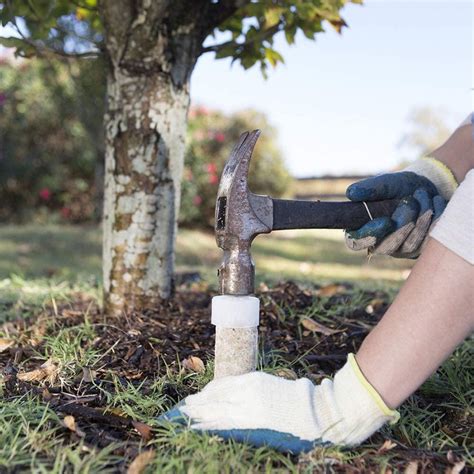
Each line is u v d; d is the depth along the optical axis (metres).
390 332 1.29
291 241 8.90
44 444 1.31
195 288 3.19
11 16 2.20
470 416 1.64
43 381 1.72
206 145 8.95
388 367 1.28
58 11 2.41
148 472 1.23
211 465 1.21
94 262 5.92
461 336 1.26
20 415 1.41
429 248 1.28
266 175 9.41
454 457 1.36
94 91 6.66
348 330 2.18
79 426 1.43
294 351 1.98
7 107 8.87
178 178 2.31
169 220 2.29
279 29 2.42
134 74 2.20
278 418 1.34
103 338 2.02
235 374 1.43
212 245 7.73
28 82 8.95
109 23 2.17
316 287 3.27
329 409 1.34
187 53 2.27
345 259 7.60
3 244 6.39
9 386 1.65
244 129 9.20
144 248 2.24
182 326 2.11
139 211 2.23
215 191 8.80
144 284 2.26
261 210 1.41
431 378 1.80
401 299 1.29
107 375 1.75
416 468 1.29
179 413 1.42
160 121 2.22
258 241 8.55
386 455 1.37
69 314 2.35
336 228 1.51
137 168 2.22
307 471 1.25
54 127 8.96
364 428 1.31
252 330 1.43
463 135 1.68
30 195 9.08
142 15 2.12
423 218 1.53
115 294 2.27
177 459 1.23
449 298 1.24
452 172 1.65
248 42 2.41
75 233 7.21
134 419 1.47
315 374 1.77
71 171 9.02
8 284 3.41
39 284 3.41
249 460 1.31
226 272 1.43
